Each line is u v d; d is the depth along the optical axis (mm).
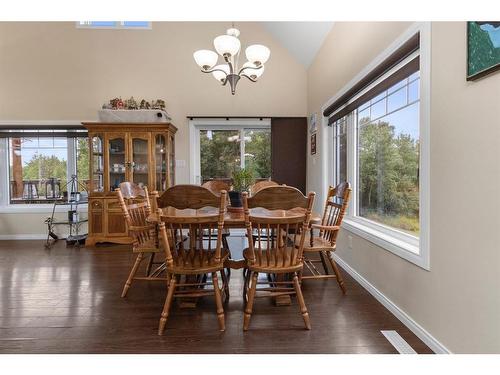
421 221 1742
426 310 1709
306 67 4766
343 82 3115
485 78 1287
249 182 2533
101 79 4676
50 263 3320
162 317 1849
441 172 1577
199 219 1831
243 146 4977
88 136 4277
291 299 2330
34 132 4672
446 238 1542
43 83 4613
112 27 4672
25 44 4594
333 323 1947
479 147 1324
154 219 2109
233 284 2652
